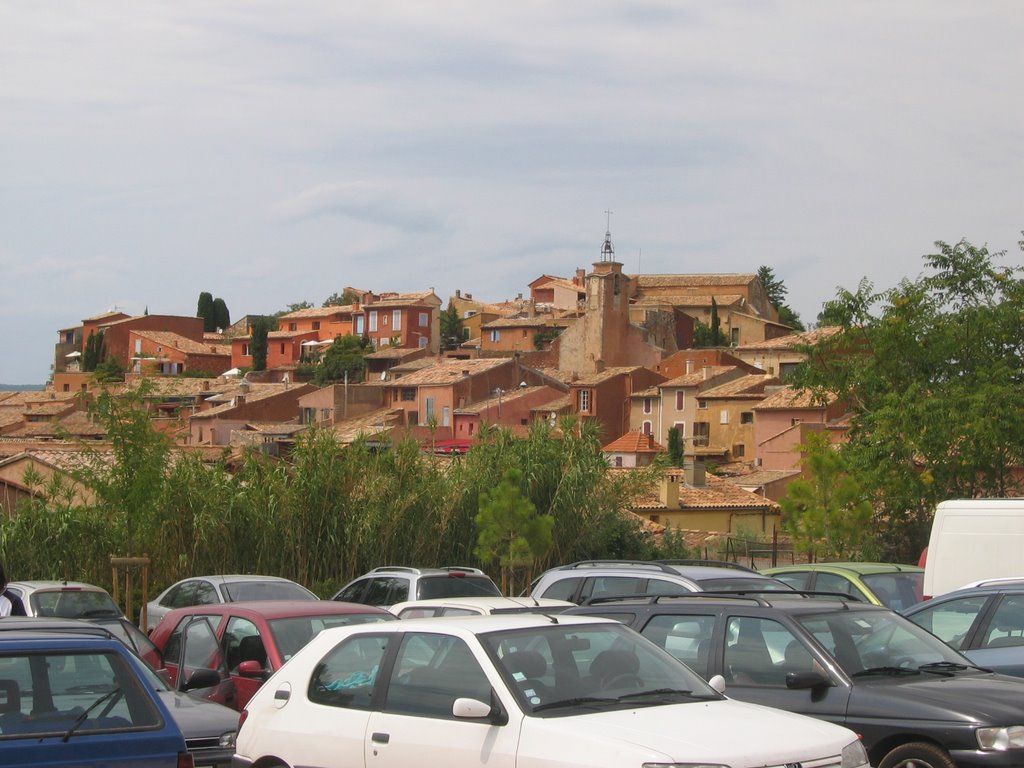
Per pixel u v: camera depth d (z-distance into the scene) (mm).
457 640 8117
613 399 89938
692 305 124625
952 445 32781
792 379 39281
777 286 159500
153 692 7695
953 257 37250
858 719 9117
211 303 163625
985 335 36125
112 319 145375
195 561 26781
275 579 19547
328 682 8789
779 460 65875
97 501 26781
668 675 8211
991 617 12016
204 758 9828
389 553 28625
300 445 28844
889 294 37500
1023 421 32562
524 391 87938
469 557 29828
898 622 10250
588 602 11242
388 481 28641
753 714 7719
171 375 121688
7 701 7199
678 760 6836
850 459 33812
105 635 7840
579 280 154750
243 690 12000
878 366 36812
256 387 93000
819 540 29766
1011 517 15914
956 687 9273
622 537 33531
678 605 10406
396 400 89062
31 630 7781
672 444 79500
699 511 49219
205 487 27312
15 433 78625
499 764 7398
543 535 27781
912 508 33094
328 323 138875
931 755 8805
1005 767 8555
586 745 7102
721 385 85688
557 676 7859
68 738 7188
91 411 24984
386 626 8711
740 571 16234
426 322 133000
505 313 146000
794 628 9688
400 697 8219
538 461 31359
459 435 84250
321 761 8445
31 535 25859
